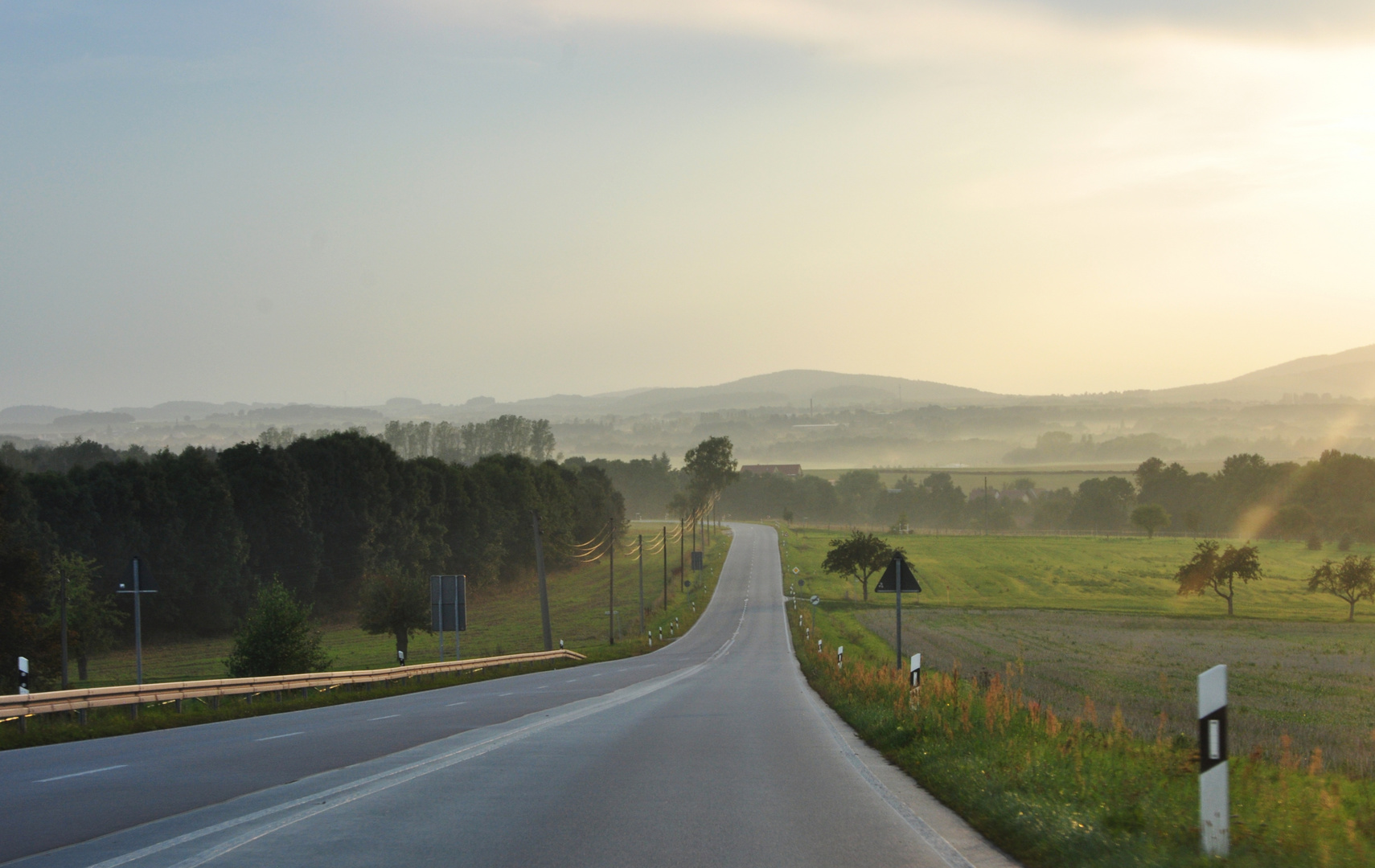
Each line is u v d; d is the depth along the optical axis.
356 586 99.12
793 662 52.94
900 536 174.50
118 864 7.13
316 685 29.44
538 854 7.52
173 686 22.52
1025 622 80.12
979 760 11.50
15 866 7.07
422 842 7.88
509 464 137.88
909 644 63.00
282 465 91.00
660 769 12.11
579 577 138.38
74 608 57.41
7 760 13.88
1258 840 7.69
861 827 8.69
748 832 8.42
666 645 72.38
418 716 20.53
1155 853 7.37
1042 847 7.70
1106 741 13.44
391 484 105.62
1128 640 65.56
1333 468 186.88
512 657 47.41
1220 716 7.25
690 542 173.25
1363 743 24.59
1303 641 64.75
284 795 10.05
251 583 86.88
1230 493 195.50
